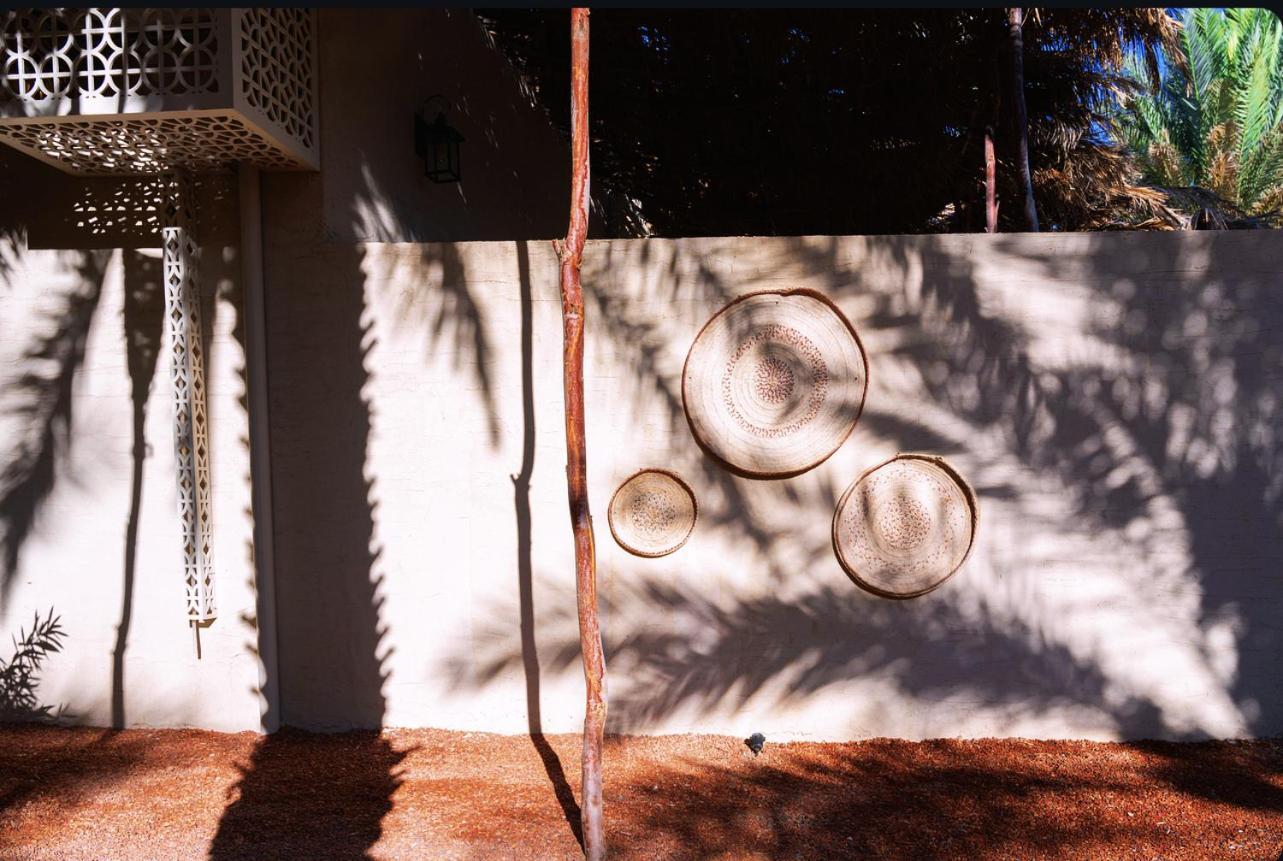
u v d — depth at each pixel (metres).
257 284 5.04
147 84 4.20
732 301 5.05
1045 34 9.15
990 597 5.05
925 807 4.21
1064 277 5.01
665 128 9.90
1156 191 17.09
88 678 5.15
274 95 4.62
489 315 5.10
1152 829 3.99
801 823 4.04
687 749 4.92
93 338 5.10
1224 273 4.96
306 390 5.13
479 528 5.12
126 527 5.11
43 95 4.38
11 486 5.16
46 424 5.14
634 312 5.08
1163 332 5.00
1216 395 4.99
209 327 5.04
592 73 9.32
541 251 5.08
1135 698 5.04
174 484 5.08
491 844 3.79
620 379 5.08
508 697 5.14
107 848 3.70
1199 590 5.02
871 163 9.50
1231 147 21.16
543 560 5.11
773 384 5.04
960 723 5.08
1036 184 12.94
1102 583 5.04
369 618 5.15
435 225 6.75
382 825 3.96
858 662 5.08
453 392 5.11
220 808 4.12
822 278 5.05
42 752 4.76
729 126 9.48
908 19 7.76
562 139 11.02
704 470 5.08
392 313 5.11
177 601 5.10
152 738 5.00
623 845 3.79
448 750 4.88
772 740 5.08
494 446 5.11
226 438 5.05
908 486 5.04
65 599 5.15
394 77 6.00
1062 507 5.03
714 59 8.60
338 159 5.23
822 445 5.03
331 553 5.16
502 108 8.64
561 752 4.87
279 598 5.19
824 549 5.07
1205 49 21.05
